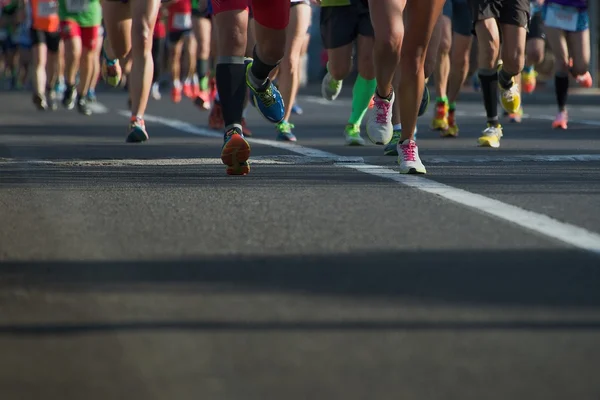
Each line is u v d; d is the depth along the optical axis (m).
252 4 15.93
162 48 56.62
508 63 23.08
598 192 14.60
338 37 23.81
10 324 7.62
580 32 30.28
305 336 7.34
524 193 14.39
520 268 9.53
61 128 30.31
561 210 12.87
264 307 8.12
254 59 16.66
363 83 23.81
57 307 8.12
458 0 26.69
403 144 17.09
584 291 8.66
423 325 7.60
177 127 31.16
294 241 10.80
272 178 16.38
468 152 21.48
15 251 10.30
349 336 7.33
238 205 13.29
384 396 6.11
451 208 12.95
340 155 20.83
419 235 11.12
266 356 6.88
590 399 6.06
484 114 37.91
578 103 48.59
